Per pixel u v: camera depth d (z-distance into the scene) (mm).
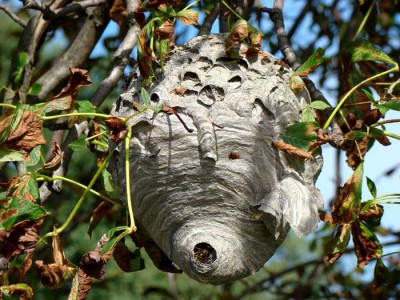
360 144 4496
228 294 7320
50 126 5066
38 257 7059
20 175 4117
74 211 4195
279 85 4332
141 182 4148
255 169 4070
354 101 4785
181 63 4391
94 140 4711
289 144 4047
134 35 5250
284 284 7324
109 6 5855
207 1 5891
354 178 4141
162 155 4102
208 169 4047
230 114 4160
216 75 4305
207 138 4043
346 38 6070
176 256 4027
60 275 4020
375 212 4266
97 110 4840
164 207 4102
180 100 4207
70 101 4309
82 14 5938
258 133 4133
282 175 4105
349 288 7363
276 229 3902
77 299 3934
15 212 3922
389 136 4168
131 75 4480
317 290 7383
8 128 4074
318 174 4305
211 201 4039
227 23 4973
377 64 5008
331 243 4387
